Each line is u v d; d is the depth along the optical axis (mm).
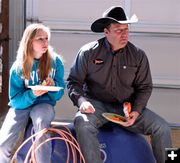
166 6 6496
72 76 4371
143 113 4254
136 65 4277
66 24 6711
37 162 3930
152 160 4219
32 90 4047
